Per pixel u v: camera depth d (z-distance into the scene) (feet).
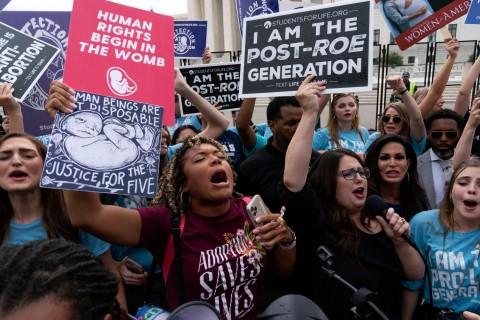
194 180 5.58
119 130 5.31
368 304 5.34
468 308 6.81
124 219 5.36
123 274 7.34
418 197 9.40
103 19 5.81
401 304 7.27
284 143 10.02
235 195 6.66
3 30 8.27
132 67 5.90
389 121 13.11
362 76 7.00
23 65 8.13
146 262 8.05
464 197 6.70
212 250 5.44
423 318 7.37
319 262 6.70
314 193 6.87
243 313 5.48
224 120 9.57
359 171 6.91
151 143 5.46
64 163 4.95
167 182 5.87
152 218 5.52
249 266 5.56
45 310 2.41
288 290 6.88
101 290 2.69
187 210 5.74
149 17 6.11
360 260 6.57
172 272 5.39
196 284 5.26
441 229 7.13
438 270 7.03
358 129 15.88
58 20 9.57
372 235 6.77
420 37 12.90
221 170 5.62
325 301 6.56
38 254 2.61
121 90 5.78
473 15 12.50
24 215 6.55
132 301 7.34
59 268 2.56
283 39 7.82
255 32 8.13
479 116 9.68
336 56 7.25
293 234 6.12
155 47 6.08
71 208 5.18
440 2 12.62
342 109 15.24
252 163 10.27
